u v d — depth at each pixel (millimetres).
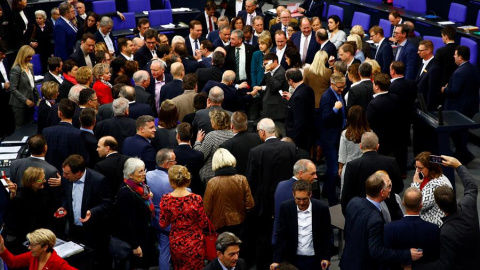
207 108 7289
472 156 8797
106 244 6129
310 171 5547
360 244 5035
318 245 5348
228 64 10055
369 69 7586
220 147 6395
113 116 7348
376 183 4988
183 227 5512
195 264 5543
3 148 7789
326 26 15125
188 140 6320
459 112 8297
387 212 5367
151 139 6871
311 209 5277
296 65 8953
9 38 12609
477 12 14133
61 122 6762
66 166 5715
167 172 5934
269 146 6137
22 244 5762
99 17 12359
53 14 13500
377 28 10227
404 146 7820
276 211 5645
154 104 8133
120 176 6156
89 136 6703
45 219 5922
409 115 7738
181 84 8203
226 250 4758
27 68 9664
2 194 6496
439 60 10023
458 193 8125
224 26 11055
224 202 5855
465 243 5031
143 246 5977
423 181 5957
